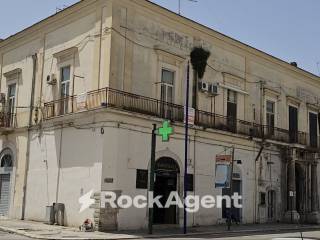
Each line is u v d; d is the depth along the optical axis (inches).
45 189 902.4
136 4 863.7
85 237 659.4
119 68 822.5
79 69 879.1
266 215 1111.0
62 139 880.9
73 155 845.2
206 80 994.7
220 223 975.0
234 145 1035.9
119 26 831.7
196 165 935.7
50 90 947.3
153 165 749.9
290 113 1263.5
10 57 1097.4
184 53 952.9
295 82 1294.3
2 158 1066.7
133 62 848.3
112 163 782.5
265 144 1120.8
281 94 1226.0
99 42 838.5
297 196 1250.0
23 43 1056.2
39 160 936.3
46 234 685.3
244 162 1060.5
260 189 1101.1
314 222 1211.2
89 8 872.3
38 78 987.3
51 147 906.7
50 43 967.6
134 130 821.2
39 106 968.9
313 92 1378.0
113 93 799.7
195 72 971.9
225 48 1053.8
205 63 991.6
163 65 907.4
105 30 829.2
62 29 940.0
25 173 971.3
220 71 1033.5
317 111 1386.6
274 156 1160.2
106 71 809.5
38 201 917.2
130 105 823.7
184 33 958.4
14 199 991.6
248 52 1115.9
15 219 956.6
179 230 819.4
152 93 877.8
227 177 942.4
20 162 995.3
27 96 1013.2
